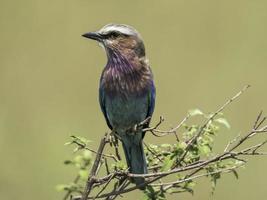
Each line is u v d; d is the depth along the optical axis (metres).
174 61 20.16
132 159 9.61
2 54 20.02
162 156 9.00
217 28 20.97
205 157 8.66
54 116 18.58
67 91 19.36
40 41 20.25
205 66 20.14
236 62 20.31
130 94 10.37
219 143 17.09
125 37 10.45
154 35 20.77
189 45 20.58
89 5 20.80
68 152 17.38
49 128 18.19
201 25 20.83
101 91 10.51
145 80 10.41
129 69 10.38
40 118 18.52
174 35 20.72
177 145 8.43
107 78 10.44
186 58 20.28
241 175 16.50
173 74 19.88
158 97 19.19
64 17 20.78
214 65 20.16
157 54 20.36
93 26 20.62
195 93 19.36
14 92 19.20
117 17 20.94
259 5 21.47
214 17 21.06
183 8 21.17
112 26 10.54
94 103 19.02
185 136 8.75
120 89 10.39
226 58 20.38
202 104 19.12
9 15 20.69
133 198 14.55
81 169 8.37
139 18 21.11
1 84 19.34
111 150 14.56
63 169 16.52
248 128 18.42
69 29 20.55
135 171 9.48
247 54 20.47
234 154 8.33
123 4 20.97
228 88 19.67
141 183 8.47
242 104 19.19
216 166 8.61
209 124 8.73
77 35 20.42
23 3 20.89
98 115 18.64
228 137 17.38
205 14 21.03
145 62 10.47
